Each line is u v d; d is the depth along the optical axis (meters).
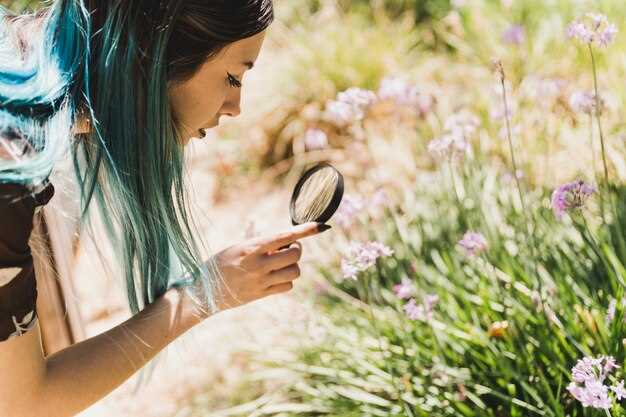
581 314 2.46
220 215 4.35
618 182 3.13
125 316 3.65
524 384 2.35
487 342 2.56
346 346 2.93
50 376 1.59
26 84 1.46
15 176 1.37
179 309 1.73
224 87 1.63
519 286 2.72
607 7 4.43
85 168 1.74
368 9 5.46
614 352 2.31
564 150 3.56
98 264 3.87
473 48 4.74
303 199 1.88
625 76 3.83
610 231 2.83
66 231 2.75
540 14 4.75
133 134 1.61
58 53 1.55
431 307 2.65
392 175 3.89
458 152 2.83
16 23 1.64
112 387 1.66
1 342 1.45
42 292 2.75
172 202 1.70
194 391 3.08
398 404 2.65
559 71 4.14
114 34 1.55
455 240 3.18
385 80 3.17
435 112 4.09
